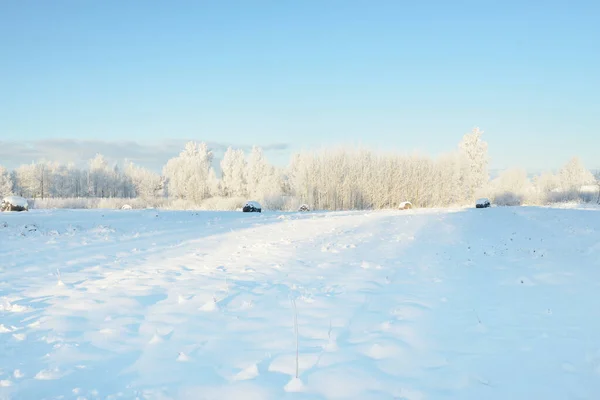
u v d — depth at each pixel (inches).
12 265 433.1
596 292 317.4
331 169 2384.4
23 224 713.0
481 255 497.0
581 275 372.5
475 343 219.6
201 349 209.2
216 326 246.2
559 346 214.4
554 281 357.7
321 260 494.0
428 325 248.1
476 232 698.8
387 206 2368.4
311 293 329.1
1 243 556.7
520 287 343.3
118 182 3956.7
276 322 254.7
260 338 226.2
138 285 353.1
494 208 1167.0
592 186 2453.2
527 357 201.0
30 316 258.7
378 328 243.4
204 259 500.7
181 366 187.6
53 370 177.9
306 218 1042.7
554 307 285.1
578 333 232.8
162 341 219.3
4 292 321.4
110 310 275.1
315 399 158.1
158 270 428.1
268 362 193.2
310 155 2447.1
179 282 368.5
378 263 466.6
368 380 174.7
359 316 267.1
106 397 156.7
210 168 4023.1
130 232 729.0
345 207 2306.8
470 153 3184.1
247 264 467.8
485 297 314.0
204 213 1139.3
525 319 259.9
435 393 164.1
